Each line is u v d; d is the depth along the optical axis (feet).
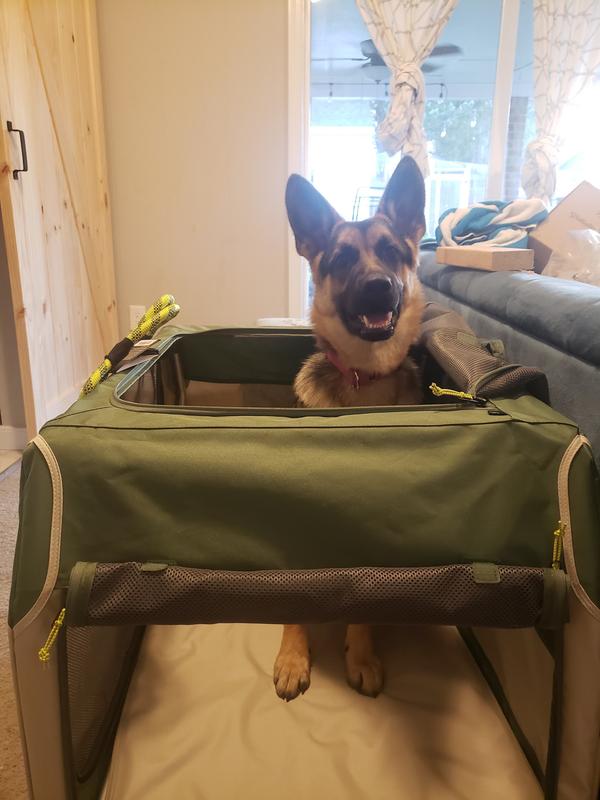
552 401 3.35
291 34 9.40
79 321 8.90
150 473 2.41
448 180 11.23
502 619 2.40
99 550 2.42
